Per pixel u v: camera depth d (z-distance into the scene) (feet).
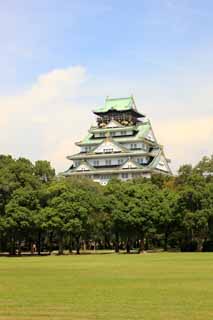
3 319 73.97
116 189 393.09
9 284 124.57
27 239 374.22
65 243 406.82
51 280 135.03
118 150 602.03
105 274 154.10
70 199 349.00
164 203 370.94
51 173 410.93
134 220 362.12
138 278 138.72
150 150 629.92
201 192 359.05
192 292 105.40
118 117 643.04
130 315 77.30
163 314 78.07
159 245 437.17
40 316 76.59
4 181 349.41
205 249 375.04
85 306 86.63
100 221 376.07
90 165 599.98
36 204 344.69
